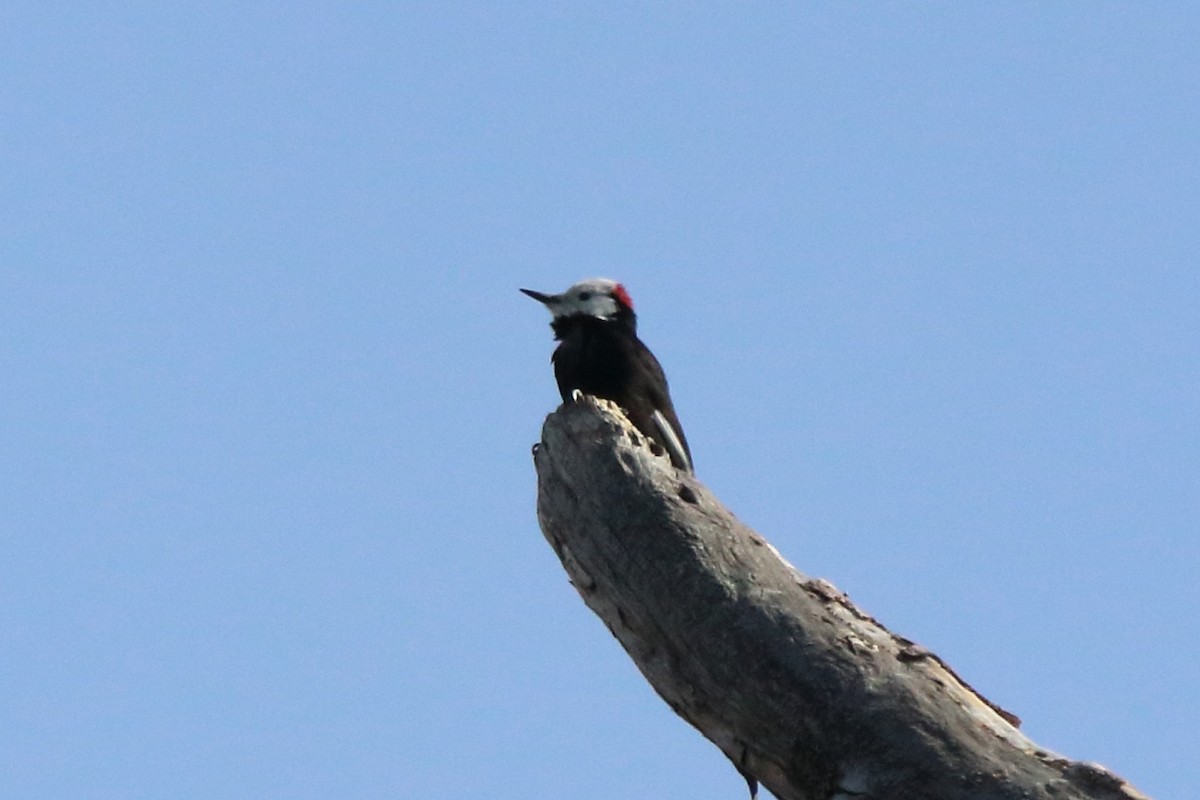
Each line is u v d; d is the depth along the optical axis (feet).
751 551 39.01
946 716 37.17
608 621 40.34
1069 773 36.32
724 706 38.55
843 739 37.22
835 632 38.11
